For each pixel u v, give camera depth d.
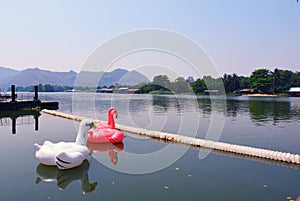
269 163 4.64
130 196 3.27
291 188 3.50
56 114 12.31
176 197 3.23
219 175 4.02
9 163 4.57
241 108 15.51
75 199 3.18
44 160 4.36
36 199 3.17
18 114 12.84
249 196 3.25
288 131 7.62
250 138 6.66
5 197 3.21
